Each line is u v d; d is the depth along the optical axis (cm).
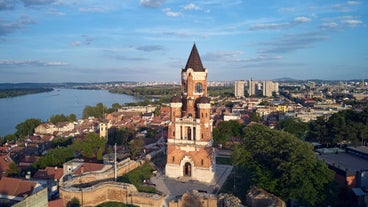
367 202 8525
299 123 17038
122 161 11512
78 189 8344
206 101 10325
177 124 10638
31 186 8875
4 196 8800
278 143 8850
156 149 14625
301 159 7919
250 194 8094
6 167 11512
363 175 9012
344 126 14138
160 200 8375
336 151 12056
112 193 8888
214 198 7944
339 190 8850
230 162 12938
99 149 13388
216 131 15938
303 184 7500
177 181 10444
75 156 13512
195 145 10444
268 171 8469
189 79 10719
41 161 11425
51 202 7669
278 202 7131
